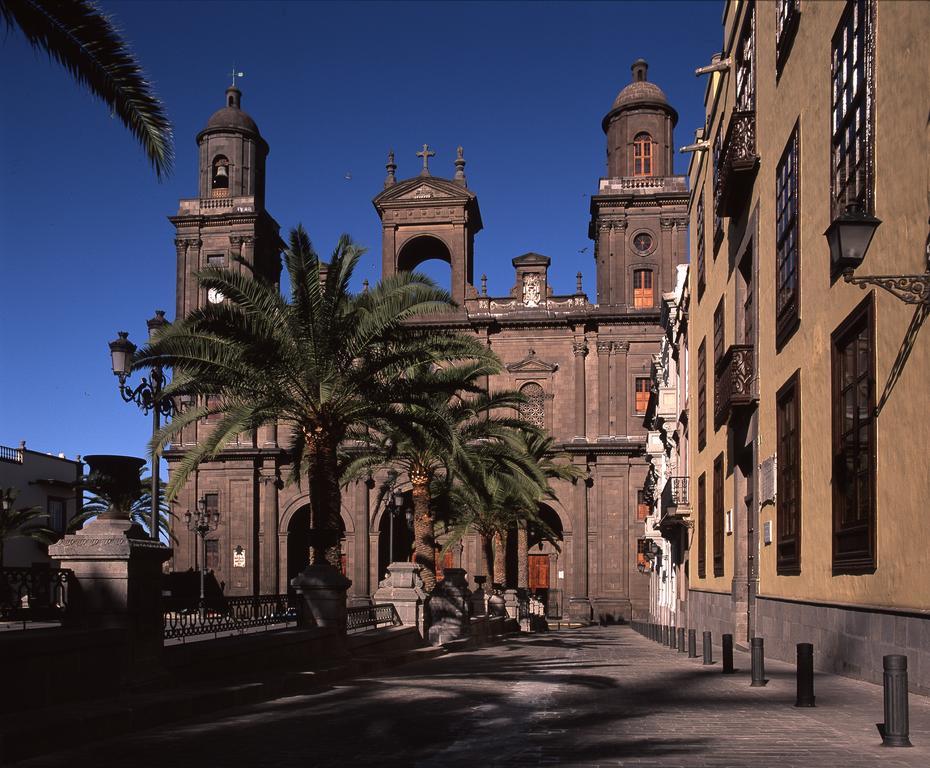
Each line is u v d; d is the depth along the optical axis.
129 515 11.50
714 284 28.08
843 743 8.10
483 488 31.58
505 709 10.70
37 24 11.28
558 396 64.50
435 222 66.06
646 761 7.27
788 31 18.03
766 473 19.91
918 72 11.41
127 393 20.36
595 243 68.88
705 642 18.06
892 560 12.16
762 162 20.92
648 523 55.94
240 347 19.36
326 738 8.77
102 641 10.39
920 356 11.27
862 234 10.39
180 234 66.69
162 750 8.30
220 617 15.10
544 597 65.50
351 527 64.94
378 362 20.77
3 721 8.53
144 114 11.91
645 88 65.50
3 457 58.28
